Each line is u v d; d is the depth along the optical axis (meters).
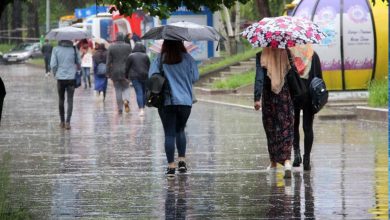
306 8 45.66
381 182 20.19
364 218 16.16
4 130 34.59
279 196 18.59
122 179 21.42
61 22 114.44
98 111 43.97
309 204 17.62
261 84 21.06
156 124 36.69
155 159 25.36
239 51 74.06
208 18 67.44
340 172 21.88
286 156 21.12
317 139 29.77
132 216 16.62
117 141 30.27
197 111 43.44
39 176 22.05
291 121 21.20
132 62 40.28
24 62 119.50
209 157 25.55
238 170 22.72
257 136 31.38
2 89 16.36
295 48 21.38
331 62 44.94
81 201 18.31
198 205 17.70
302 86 21.16
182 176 21.78
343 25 44.75
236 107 45.88
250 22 93.75
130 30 70.25
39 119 39.62
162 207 17.55
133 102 50.41
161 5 16.80
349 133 31.73
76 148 28.30
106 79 51.12
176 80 21.47
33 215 16.67
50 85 69.75
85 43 65.19
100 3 16.86
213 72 64.44
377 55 45.03
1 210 15.70
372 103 37.97
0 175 18.53
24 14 156.00
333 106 42.84
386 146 27.38
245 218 16.28
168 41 21.55
